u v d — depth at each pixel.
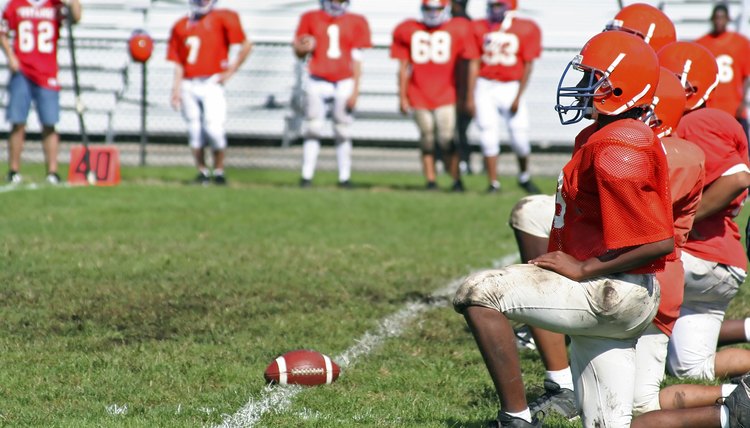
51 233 30.11
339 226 33.06
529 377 17.27
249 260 26.80
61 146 55.72
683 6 55.12
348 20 43.00
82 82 56.34
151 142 57.22
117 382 16.33
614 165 11.41
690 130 15.77
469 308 12.45
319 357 16.61
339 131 43.81
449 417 14.93
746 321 17.98
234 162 53.31
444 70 42.50
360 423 14.55
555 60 55.16
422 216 35.69
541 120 55.56
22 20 40.56
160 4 56.88
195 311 21.19
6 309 20.81
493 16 41.94
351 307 21.92
